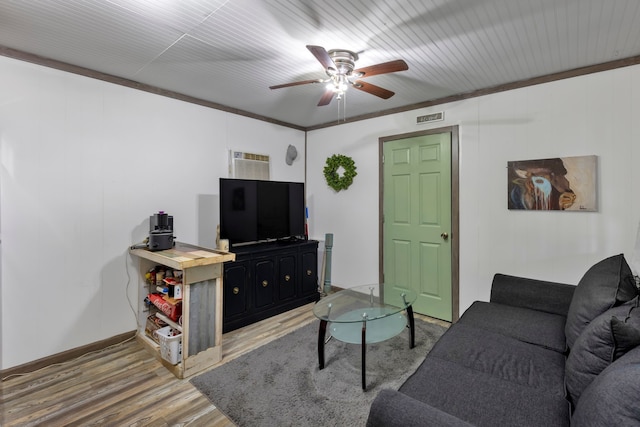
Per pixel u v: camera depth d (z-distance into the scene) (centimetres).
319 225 456
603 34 209
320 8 182
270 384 219
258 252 336
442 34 210
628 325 115
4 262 233
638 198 238
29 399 206
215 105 357
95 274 274
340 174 422
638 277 196
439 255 342
